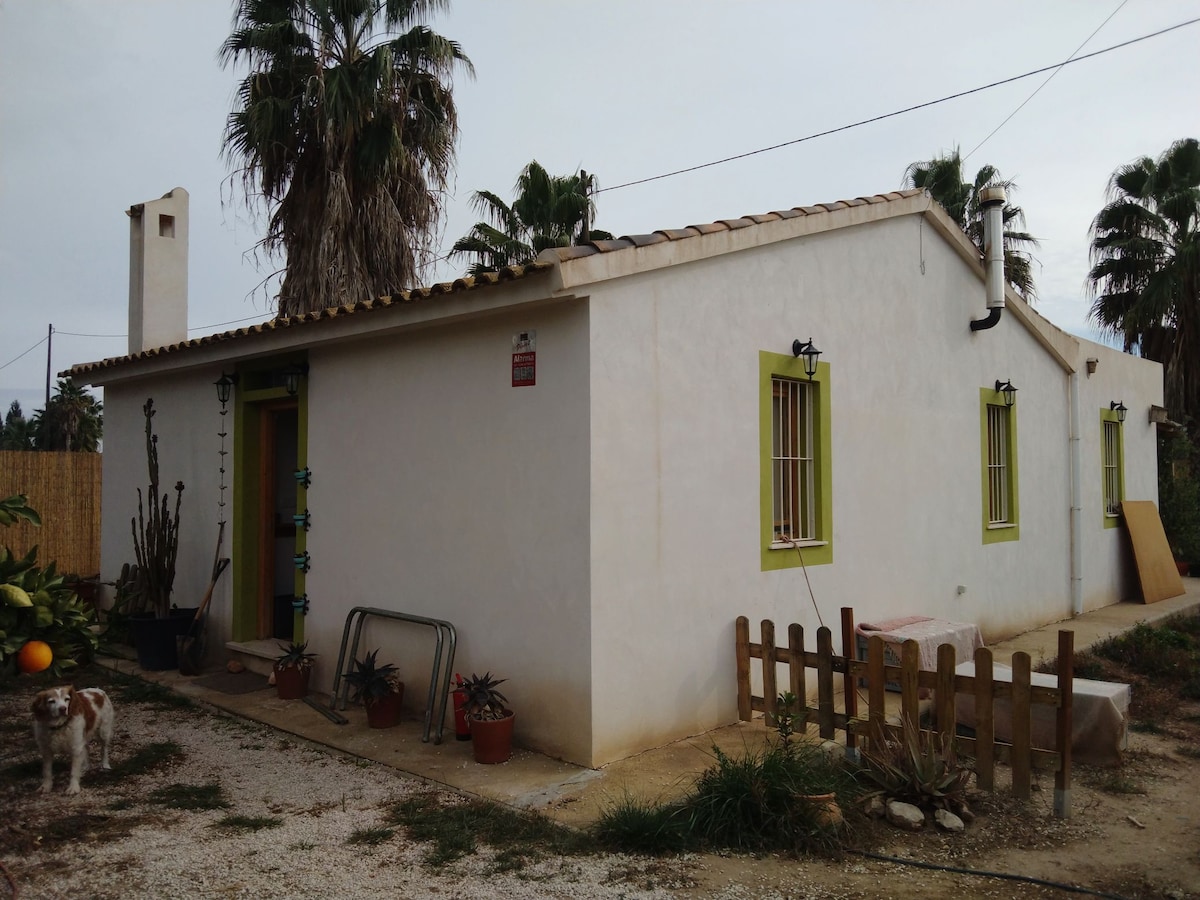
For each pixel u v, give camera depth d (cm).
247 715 652
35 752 568
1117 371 1302
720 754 476
